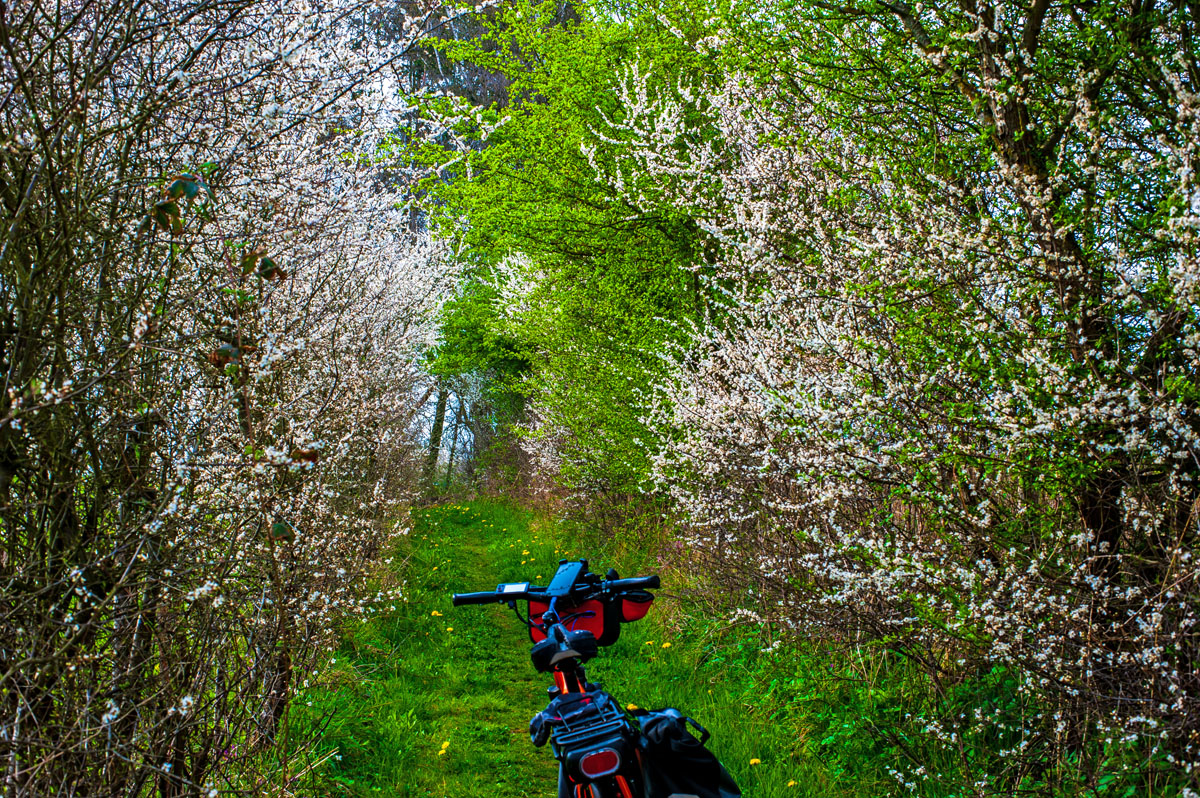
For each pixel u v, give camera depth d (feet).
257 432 10.87
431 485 59.52
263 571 11.86
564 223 32.89
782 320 18.11
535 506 49.29
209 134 11.80
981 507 12.69
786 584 17.92
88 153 10.48
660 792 8.02
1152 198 14.10
